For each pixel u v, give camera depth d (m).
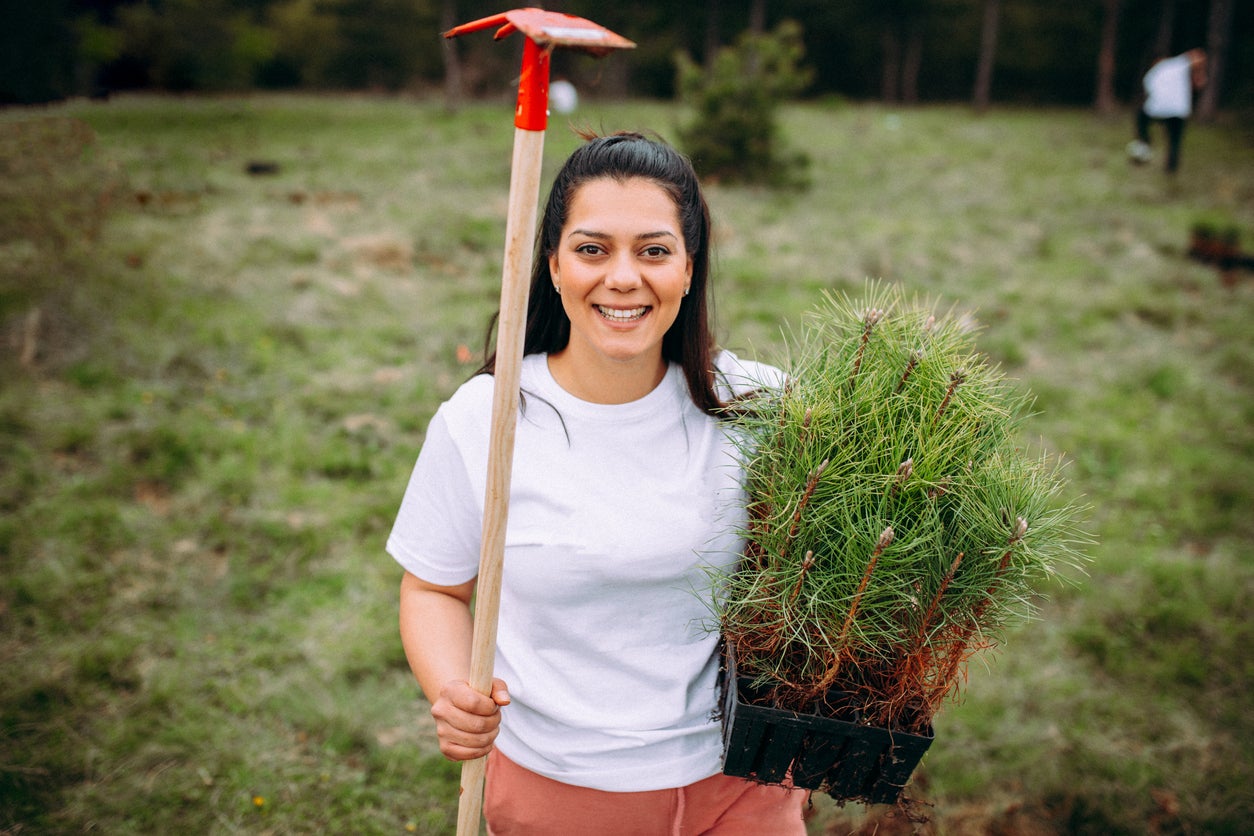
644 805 1.31
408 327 5.58
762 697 1.26
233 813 2.36
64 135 5.49
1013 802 2.49
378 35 25.92
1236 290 7.08
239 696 2.70
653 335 1.19
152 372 4.66
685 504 1.25
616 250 1.15
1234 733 2.77
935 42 30.80
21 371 4.52
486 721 1.20
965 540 1.16
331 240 7.15
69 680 2.68
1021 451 1.33
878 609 1.17
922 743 1.17
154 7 17.59
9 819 2.27
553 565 1.23
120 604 3.04
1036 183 11.05
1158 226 8.84
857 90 32.41
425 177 10.11
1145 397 5.10
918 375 1.25
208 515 3.53
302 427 4.25
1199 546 3.78
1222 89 24.47
